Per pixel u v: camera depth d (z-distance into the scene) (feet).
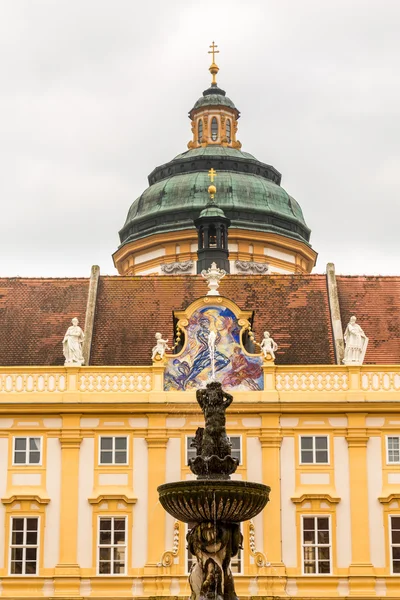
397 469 190.29
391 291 219.00
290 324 209.97
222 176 272.31
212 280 199.62
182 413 191.72
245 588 184.65
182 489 114.52
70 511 188.34
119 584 185.47
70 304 216.74
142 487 189.57
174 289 218.59
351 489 189.26
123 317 211.82
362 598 184.44
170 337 207.72
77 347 195.83
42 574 186.19
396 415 192.03
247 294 217.15
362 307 215.10
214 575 115.85
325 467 190.29
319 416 192.13
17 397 191.72
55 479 189.98
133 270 270.05
